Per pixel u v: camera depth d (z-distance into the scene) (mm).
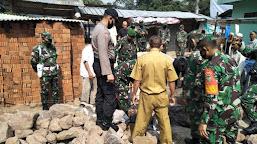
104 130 3162
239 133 3469
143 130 2910
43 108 4387
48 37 4086
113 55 2975
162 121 2789
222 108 2586
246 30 9555
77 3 11492
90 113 3830
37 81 4852
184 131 3666
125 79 3670
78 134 2932
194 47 3230
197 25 15547
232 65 2574
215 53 2541
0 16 4992
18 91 4719
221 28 11477
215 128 2641
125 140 3039
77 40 5309
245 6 10211
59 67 4918
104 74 2732
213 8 18094
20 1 10000
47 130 3016
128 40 5430
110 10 2895
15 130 2848
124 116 3582
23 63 4699
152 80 2693
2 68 4574
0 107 4594
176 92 4773
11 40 4547
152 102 2729
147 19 13422
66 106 3568
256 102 3498
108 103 3072
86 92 4660
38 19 4574
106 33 2770
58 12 11852
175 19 14039
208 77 2434
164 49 10258
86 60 4340
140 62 2742
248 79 4734
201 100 2848
